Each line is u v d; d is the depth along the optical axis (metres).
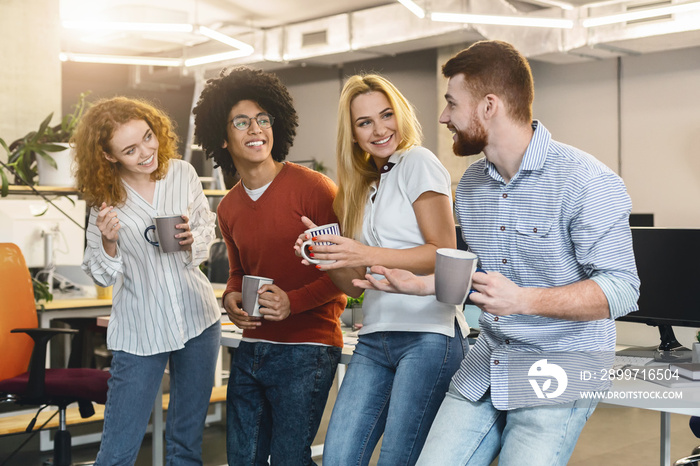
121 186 2.38
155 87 11.77
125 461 2.40
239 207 2.38
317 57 9.51
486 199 1.77
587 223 1.59
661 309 2.61
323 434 4.22
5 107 5.16
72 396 3.18
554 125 9.12
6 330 3.23
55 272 4.52
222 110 2.29
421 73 9.57
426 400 2.00
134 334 2.40
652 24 7.24
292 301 2.24
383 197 2.09
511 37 8.23
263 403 2.40
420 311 2.04
